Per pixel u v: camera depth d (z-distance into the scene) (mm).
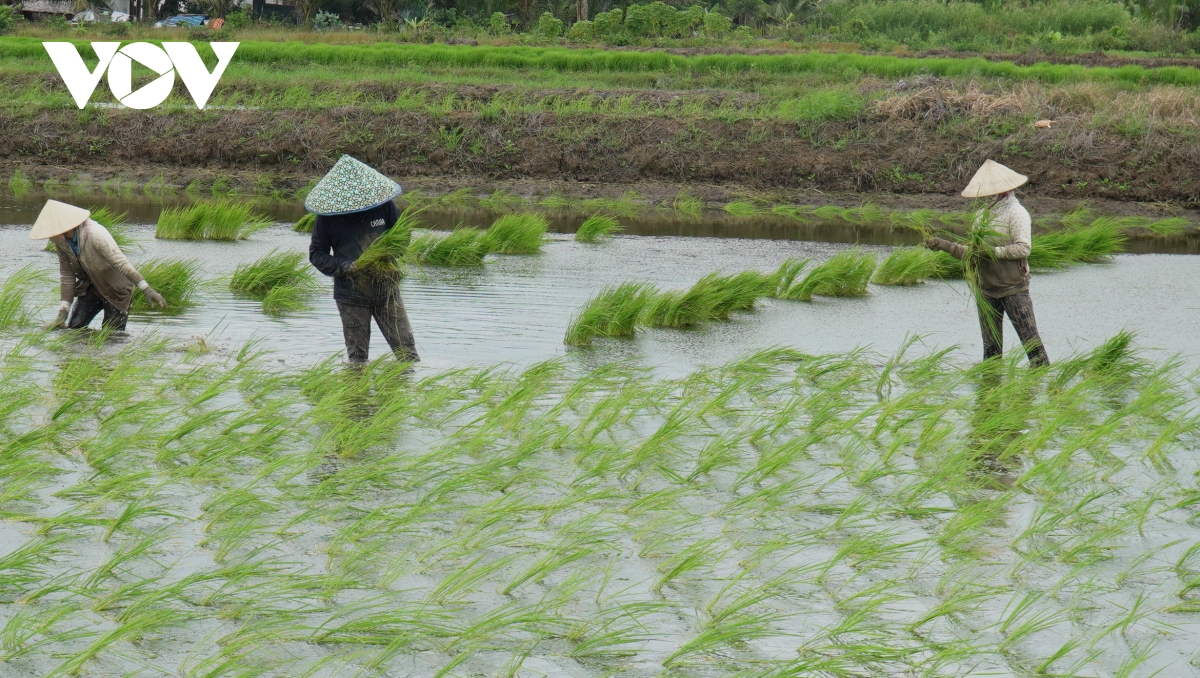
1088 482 15344
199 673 9703
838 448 16734
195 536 12633
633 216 51656
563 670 10016
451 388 19062
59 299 26266
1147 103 61188
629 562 12383
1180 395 20016
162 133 60531
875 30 121812
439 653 10297
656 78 77250
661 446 15789
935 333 25844
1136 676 10094
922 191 57250
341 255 20234
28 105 62156
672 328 25859
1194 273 37188
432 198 55156
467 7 134000
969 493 14836
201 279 28953
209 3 136250
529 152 59906
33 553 11539
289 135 60219
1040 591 11836
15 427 16016
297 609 10898
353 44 93812
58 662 9820
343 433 16125
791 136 60156
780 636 10758
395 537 12820
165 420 16641
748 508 14031
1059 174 56562
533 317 26188
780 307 29094
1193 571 12477
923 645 10578
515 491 14336
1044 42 106062
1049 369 20875
